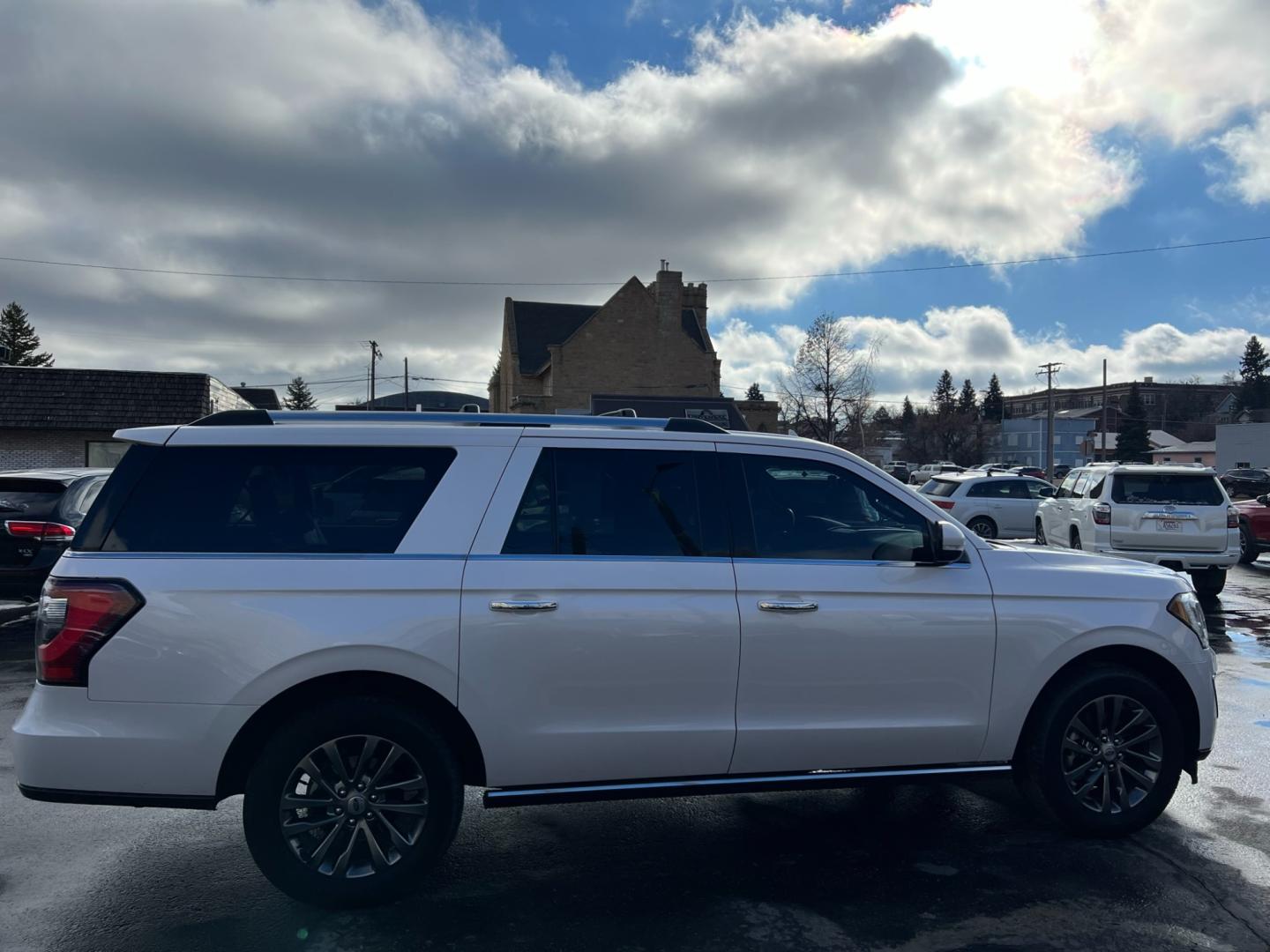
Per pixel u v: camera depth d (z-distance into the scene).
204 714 3.32
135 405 22.16
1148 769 4.20
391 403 69.00
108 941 3.29
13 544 8.41
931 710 3.92
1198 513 11.40
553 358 41.09
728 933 3.37
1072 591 4.10
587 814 4.55
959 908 3.56
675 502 3.86
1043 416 102.19
